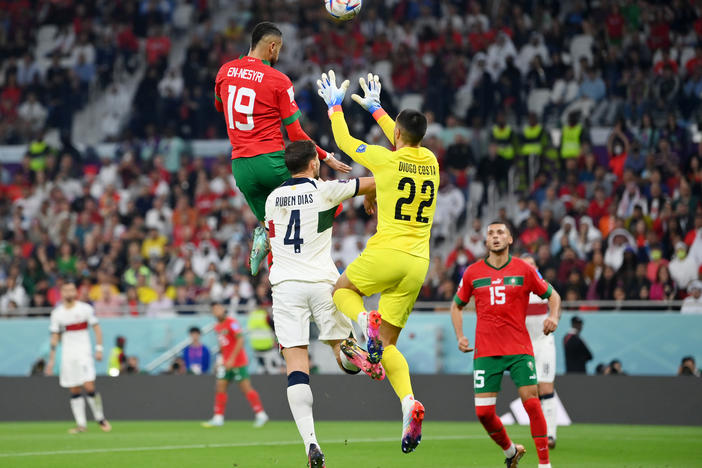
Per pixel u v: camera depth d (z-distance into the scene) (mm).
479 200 73062
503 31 83125
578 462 33250
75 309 52094
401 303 25219
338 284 25406
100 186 84188
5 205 84750
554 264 61156
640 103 75375
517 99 78438
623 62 77875
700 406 51438
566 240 63562
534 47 81375
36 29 99625
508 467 30547
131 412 62000
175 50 96938
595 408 53531
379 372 24609
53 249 77500
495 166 73438
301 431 24969
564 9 83438
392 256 24672
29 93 94250
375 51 86312
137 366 63375
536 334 39188
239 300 65812
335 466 32625
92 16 99062
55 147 90312
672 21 78812
